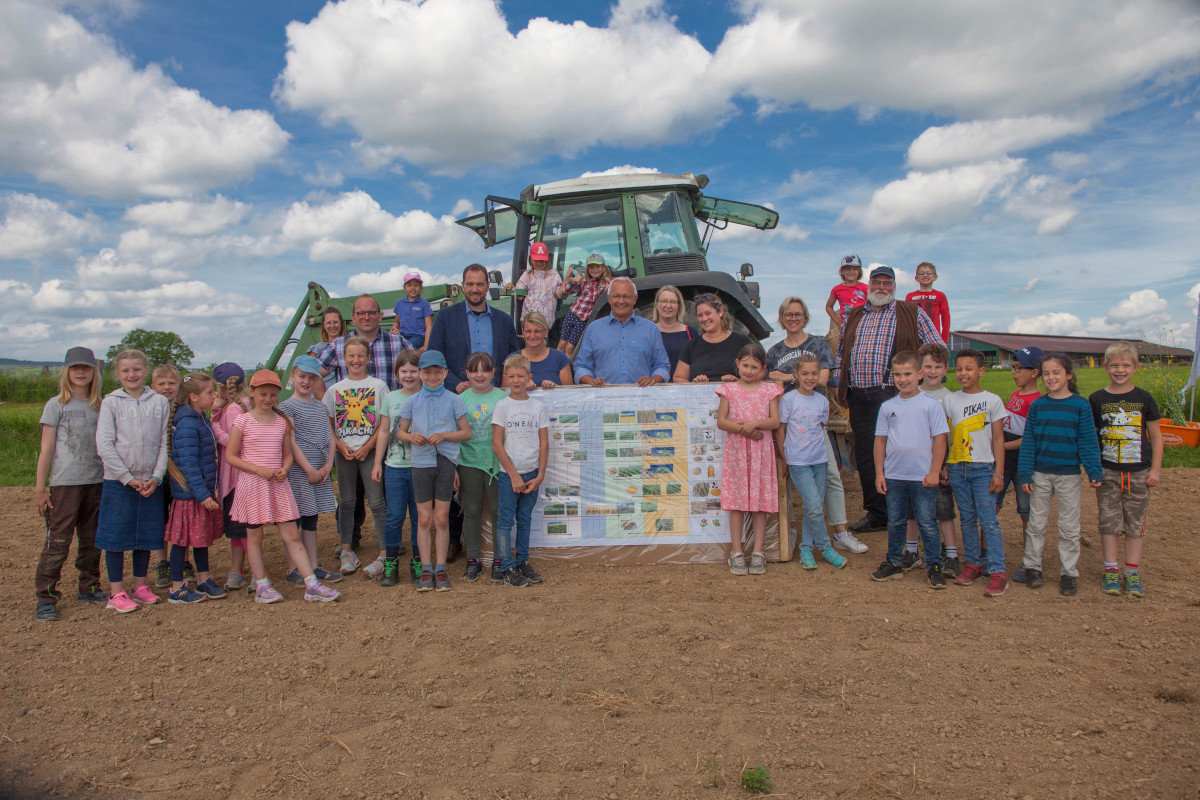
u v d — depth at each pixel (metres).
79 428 4.40
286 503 4.54
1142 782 2.39
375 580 5.00
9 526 6.91
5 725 2.98
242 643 3.83
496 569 4.90
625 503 5.37
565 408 5.40
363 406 5.25
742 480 4.98
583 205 7.49
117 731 2.91
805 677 3.26
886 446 4.73
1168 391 10.02
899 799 2.34
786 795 2.37
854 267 6.95
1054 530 5.89
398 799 2.42
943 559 4.92
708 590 4.59
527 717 2.96
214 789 2.49
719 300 5.65
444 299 8.76
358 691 3.24
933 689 3.12
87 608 4.47
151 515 4.46
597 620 4.04
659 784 2.46
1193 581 4.53
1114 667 3.29
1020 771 2.49
